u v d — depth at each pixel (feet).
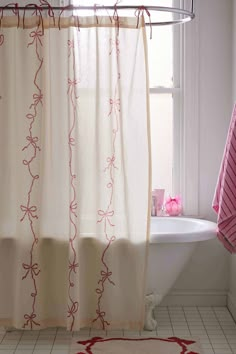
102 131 10.96
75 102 10.77
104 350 10.73
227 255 13.46
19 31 10.80
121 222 11.04
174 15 13.51
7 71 10.97
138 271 11.05
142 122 10.93
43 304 11.19
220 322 12.35
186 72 13.30
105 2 13.51
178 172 13.71
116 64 10.86
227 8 13.19
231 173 11.27
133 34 10.83
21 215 10.91
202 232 11.40
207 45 13.26
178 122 13.61
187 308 13.32
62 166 11.02
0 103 10.98
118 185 11.02
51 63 10.97
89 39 10.84
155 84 13.75
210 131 13.41
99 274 11.10
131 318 11.20
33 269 10.96
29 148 10.90
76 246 10.85
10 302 11.23
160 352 10.63
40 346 10.99
